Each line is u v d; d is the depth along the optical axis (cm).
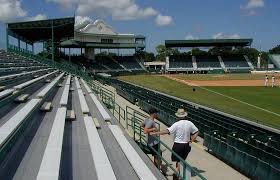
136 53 9875
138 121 1487
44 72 3169
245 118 2462
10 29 4625
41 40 6084
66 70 4916
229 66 10019
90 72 7625
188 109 2283
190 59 10269
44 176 623
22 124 959
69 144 986
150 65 12281
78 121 1329
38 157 783
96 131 1114
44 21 4716
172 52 13650
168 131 1027
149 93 3531
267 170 1076
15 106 1293
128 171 821
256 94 4469
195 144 1627
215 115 2192
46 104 1485
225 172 1242
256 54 12281
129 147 999
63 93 1975
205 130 1678
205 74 8969
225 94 4491
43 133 1012
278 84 5997
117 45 9200
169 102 2730
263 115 2770
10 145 817
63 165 802
